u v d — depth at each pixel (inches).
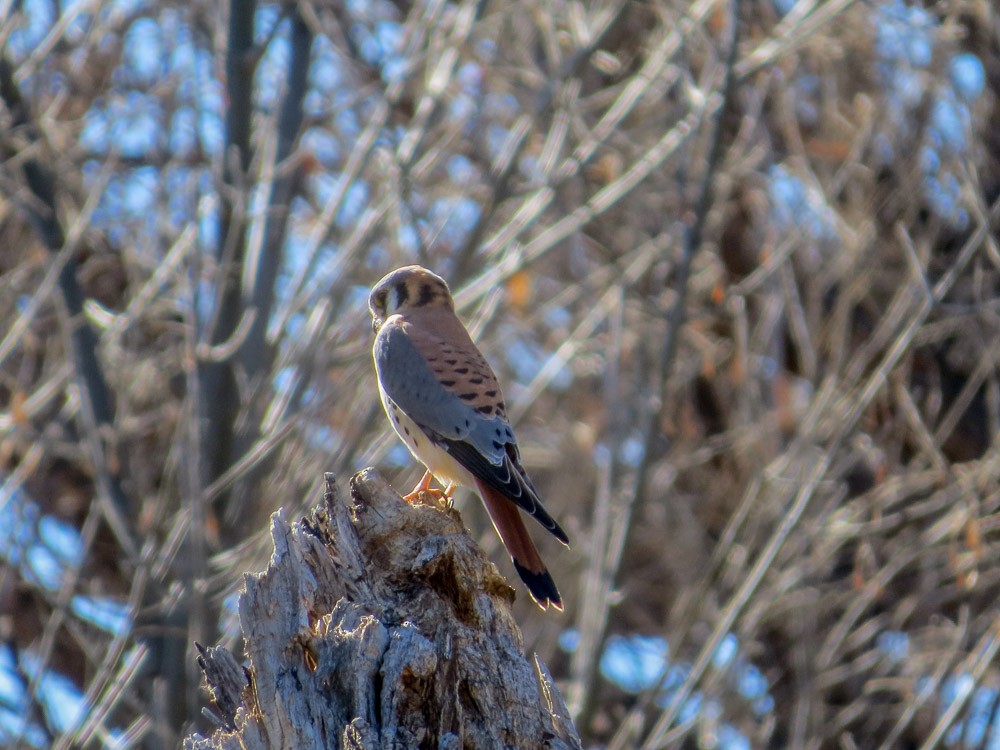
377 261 524.4
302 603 220.1
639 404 530.9
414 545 232.4
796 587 474.9
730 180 529.7
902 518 495.2
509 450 311.7
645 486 458.9
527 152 563.2
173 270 468.4
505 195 487.8
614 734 519.2
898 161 525.3
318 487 432.1
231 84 501.0
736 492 537.6
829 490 487.5
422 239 462.0
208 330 452.8
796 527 473.4
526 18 567.5
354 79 588.4
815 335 516.1
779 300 510.3
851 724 504.4
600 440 534.6
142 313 488.7
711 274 540.4
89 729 393.4
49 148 496.7
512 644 224.8
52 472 520.4
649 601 543.5
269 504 442.6
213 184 488.1
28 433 481.1
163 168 502.0
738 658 470.6
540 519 290.7
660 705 499.2
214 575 427.8
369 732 203.2
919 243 525.0
